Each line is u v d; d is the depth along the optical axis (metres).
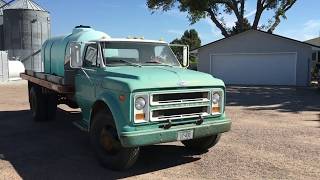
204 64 32.31
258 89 24.97
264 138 9.27
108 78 6.94
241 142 8.85
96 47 7.87
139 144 6.27
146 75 6.71
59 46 10.07
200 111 7.02
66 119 11.98
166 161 7.44
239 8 39.31
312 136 9.50
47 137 9.58
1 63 29.91
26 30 37.38
